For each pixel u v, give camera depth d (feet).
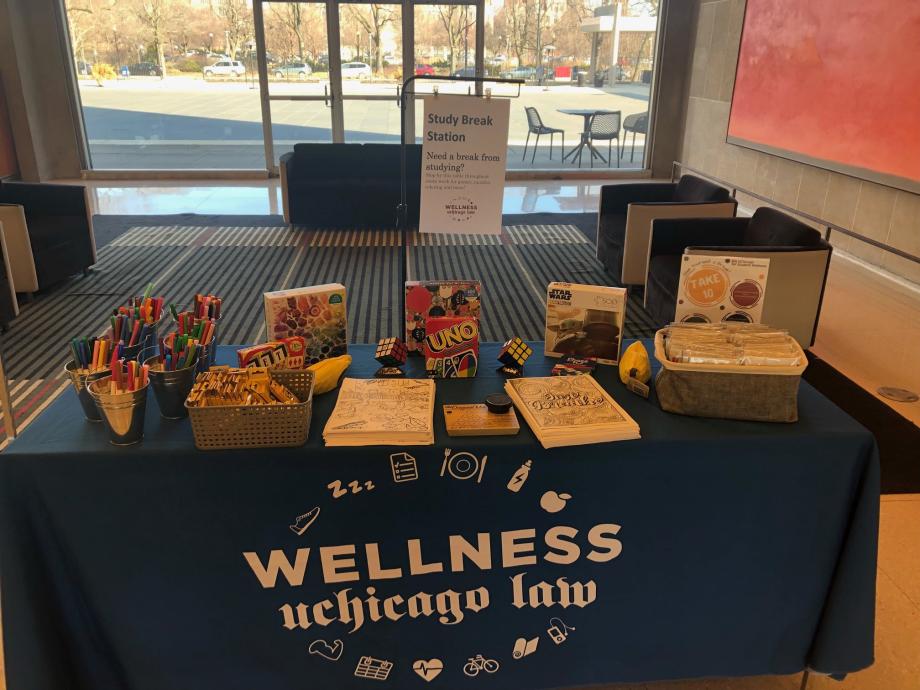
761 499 5.29
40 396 11.09
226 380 4.97
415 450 4.93
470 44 27.86
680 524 5.33
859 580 5.41
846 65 16.79
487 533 5.22
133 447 4.86
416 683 5.67
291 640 5.43
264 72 27.43
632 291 16.19
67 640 5.20
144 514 4.96
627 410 5.48
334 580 5.25
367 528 5.13
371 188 21.24
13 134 25.95
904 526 8.13
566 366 6.20
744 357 5.23
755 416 5.30
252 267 17.62
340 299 6.11
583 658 5.73
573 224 22.00
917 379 11.82
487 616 5.49
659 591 5.54
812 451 5.17
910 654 6.40
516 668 5.70
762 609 5.67
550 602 5.49
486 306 15.10
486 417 5.19
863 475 5.27
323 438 4.95
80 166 27.63
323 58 27.37
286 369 5.30
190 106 27.81
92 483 4.85
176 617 5.29
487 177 6.15
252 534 5.08
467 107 6.00
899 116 15.08
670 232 13.88
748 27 21.57
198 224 21.72
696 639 5.75
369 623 5.43
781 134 19.92
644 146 29.94
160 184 27.37
